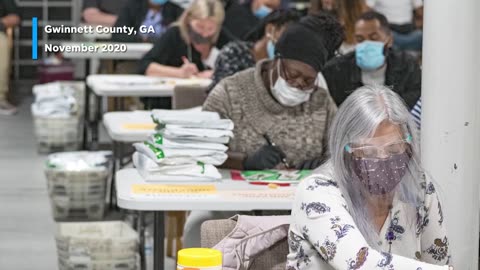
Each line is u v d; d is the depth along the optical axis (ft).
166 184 20.98
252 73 23.54
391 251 14.87
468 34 17.48
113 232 27.22
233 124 22.40
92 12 55.26
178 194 19.89
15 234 33.60
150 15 47.85
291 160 23.31
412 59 31.19
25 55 72.69
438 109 17.71
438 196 15.33
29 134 53.83
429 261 15.43
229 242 15.96
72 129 47.80
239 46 30.32
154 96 38.01
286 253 16.24
